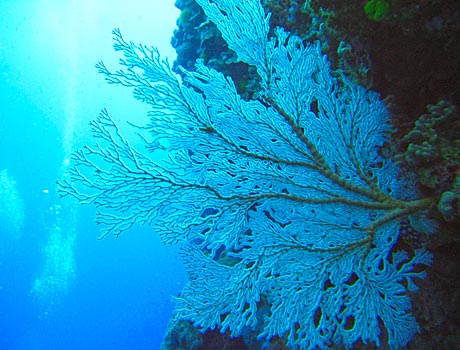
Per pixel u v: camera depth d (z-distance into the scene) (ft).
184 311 9.43
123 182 8.80
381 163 10.32
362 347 11.41
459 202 7.51
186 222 9.22
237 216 9.29
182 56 22.40
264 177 9.29
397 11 8.29
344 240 9.28
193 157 9.02
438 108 8.89
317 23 12.37
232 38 9.04
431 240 9.22
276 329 9.16
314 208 9.48
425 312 10.12
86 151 8.59
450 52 8.70
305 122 9.38
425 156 8.39
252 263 10.32
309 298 9.30
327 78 9.82
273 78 9.23
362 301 9.33
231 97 9.16
